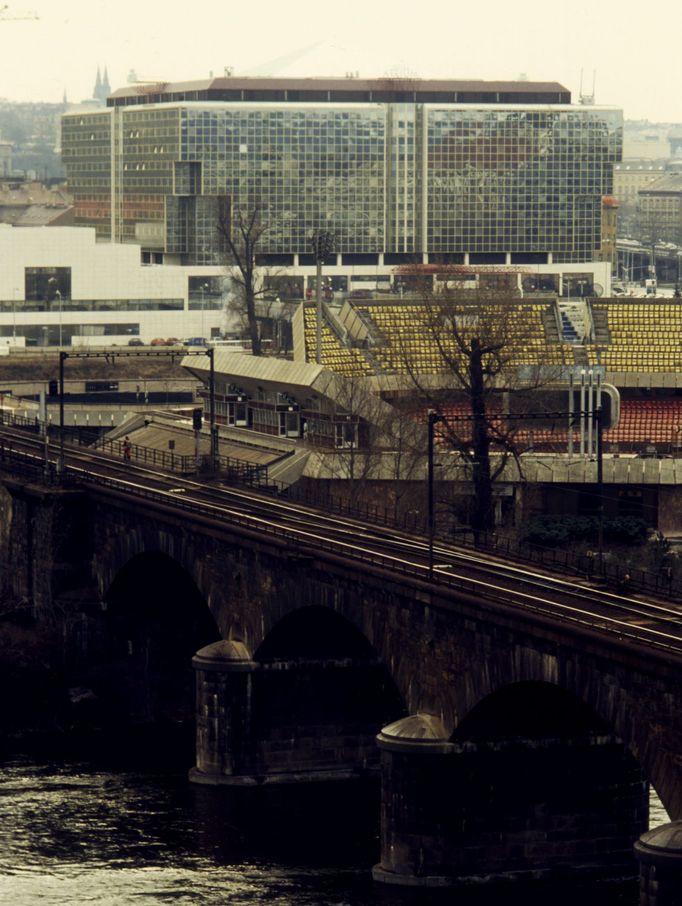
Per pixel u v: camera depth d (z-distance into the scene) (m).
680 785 185.62
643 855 182.00
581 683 198.62
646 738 189.75
